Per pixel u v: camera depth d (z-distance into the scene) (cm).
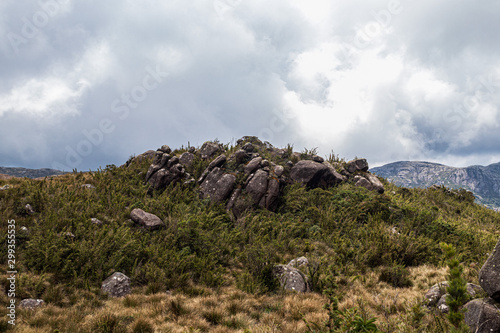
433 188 2794
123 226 1241
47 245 925
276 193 1747
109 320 633
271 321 699
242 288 945
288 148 2433
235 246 1290
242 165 1970
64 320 643
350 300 783
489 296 601
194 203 1653
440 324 534
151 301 807
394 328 519
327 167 2123
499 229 1938
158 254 1073
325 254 1234
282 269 1026
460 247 1291
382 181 2628
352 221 1584
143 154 2339
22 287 763
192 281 994
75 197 1397
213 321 725
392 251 1200
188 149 2395
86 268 896
